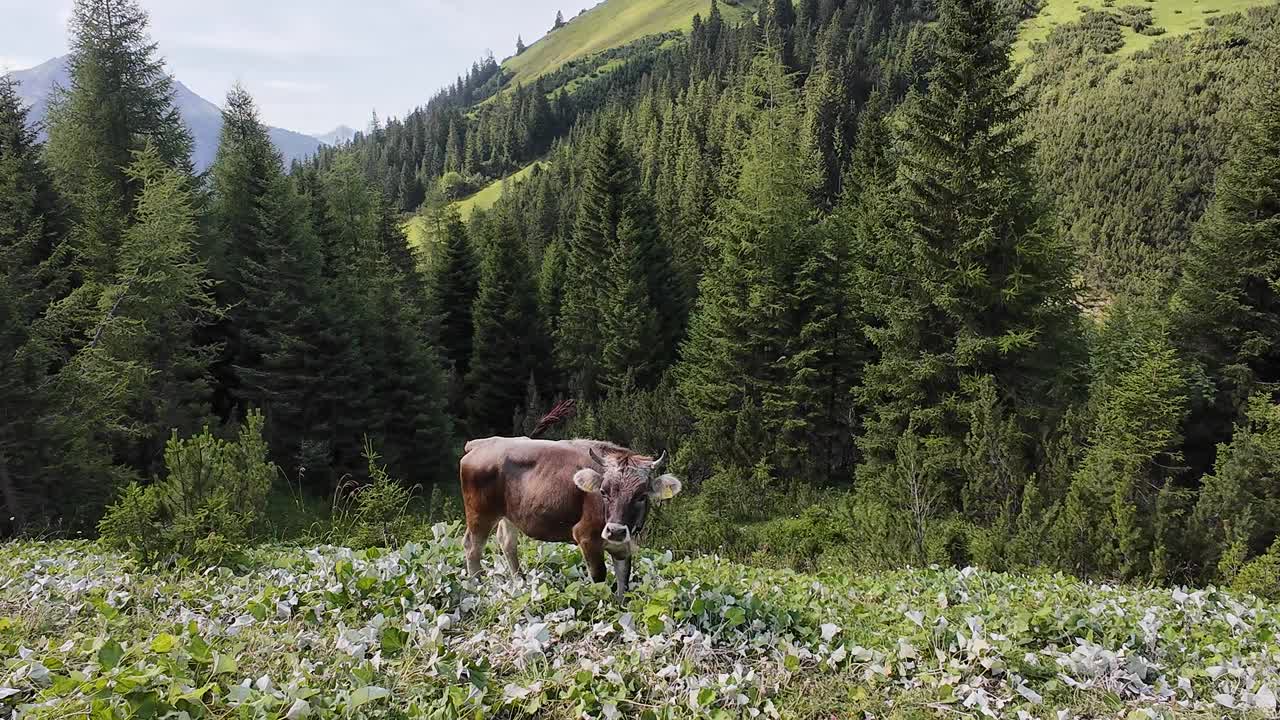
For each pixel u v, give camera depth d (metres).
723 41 156.25
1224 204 25.53
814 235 33.00
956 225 23.62
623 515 5.74
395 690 4.70
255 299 31.12
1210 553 13.30
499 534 7.34
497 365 43.47
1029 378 22.78
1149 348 24.98
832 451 32.59
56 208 27.11
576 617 6.15
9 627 5.32
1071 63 112.62
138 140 31.09
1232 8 119.56
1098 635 6.49
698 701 4.79
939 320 24.53
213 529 8.66
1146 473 20.22
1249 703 5.34
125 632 5.61
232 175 33.41
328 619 6.08
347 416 30.69
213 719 4.04
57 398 19.66
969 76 23.28
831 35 130.00
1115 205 74.06
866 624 6.86
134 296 23.28
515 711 4.76
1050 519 13.36
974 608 7.19
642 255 46.28
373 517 13.34
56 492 19.44
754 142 40.62
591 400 43.00
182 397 26.52
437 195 58.91
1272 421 20.00
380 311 33.62
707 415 31.73
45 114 31.78
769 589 7.81
